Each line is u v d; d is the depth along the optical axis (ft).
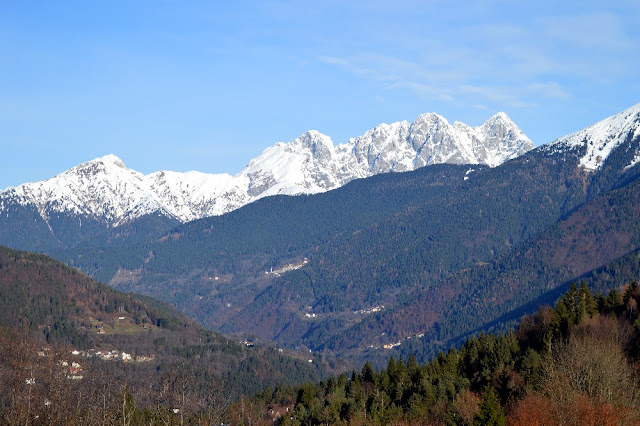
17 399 646.33
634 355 614.34
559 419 475.31
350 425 623.77
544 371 566.36
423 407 628.69
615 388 520.42
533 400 509.35
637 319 638.94
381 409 635.25
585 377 527.81
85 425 619.67
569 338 652.89
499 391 603.67
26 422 594.24
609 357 548.31
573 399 483.92
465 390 631.15
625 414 482.69
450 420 569.23
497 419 479.00
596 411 472.85
